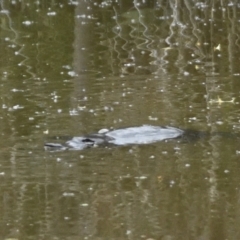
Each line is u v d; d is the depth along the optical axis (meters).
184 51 25.81
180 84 20.48
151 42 27.69
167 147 14.49
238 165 13.45
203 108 17.67
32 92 19.70
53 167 13.45
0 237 10.65
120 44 27.45
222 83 20.55
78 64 23.92
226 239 10.42
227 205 11.70
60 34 29.62
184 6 32.69
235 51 25.61
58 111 17.52
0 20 32.31
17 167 13.44
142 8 33.59
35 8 34.50
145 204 11.77
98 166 13.49
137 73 22.19
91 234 10.68
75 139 14.74
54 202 11.88
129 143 14.74
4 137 15.29
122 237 10.56
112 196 12.12
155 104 18.14
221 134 15.37
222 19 31.28
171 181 12.75
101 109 17.66
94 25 30.89
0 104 18.30
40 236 10.66
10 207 11.75
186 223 11.02
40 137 15.29
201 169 13.29
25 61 24.67
